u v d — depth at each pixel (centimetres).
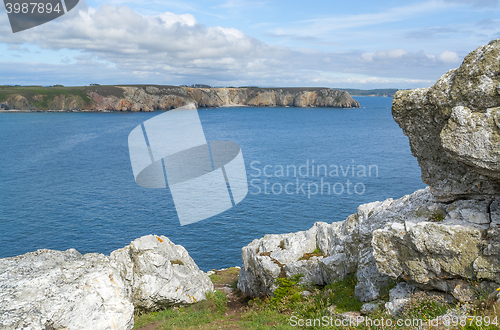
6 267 897
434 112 748
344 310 997
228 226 4369
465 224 742
